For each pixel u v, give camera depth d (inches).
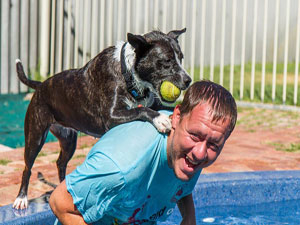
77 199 96.5
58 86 164.1
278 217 181.3
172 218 179.9
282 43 597.9
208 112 88.7
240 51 585.0
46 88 167.6
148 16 445.7
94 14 431.8
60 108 165.5
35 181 199.9
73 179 96.0
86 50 456.4
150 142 96.7
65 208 98.8
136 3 430.9
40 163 229.9
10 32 439.2
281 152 257.9
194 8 406.0
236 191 191.9
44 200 172.4
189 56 524.7
